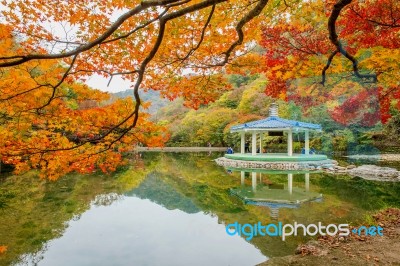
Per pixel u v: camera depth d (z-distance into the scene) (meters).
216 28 4.08
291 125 18.28
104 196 10.70
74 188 12.05
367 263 3.96
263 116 31.50
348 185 11.57
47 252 5.36
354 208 7.76
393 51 3.28
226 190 11.82
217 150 41.50
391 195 9.44
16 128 3.92
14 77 3.36
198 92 5.04
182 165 22.80
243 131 22.70
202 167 20.67
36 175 14.90
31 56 2.21
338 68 3.66
